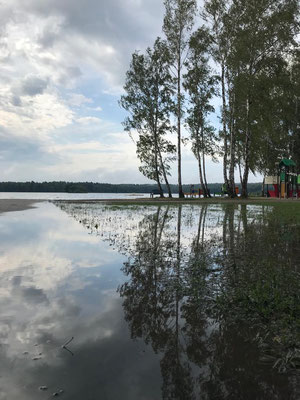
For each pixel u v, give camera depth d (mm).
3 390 1904
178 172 33438
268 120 29188
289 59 29734
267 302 3529
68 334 2709
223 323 3080
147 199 33000
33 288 4000
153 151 33000
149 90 32406
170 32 30891
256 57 27656
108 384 1989
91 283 4273
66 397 1854
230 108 29828
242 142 35344
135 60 32000
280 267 5113
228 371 2230
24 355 2334
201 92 32625
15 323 2916
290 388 2049
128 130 32656
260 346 2623
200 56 31156
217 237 8484
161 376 2113
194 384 2035
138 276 4695
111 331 2797
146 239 8234
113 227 10695
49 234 8906
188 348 2539
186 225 11234
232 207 20594
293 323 3033
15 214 15609
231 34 28141
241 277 4633
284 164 32750
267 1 26141
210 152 35750
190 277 4641
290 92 33812
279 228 9969
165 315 3227
